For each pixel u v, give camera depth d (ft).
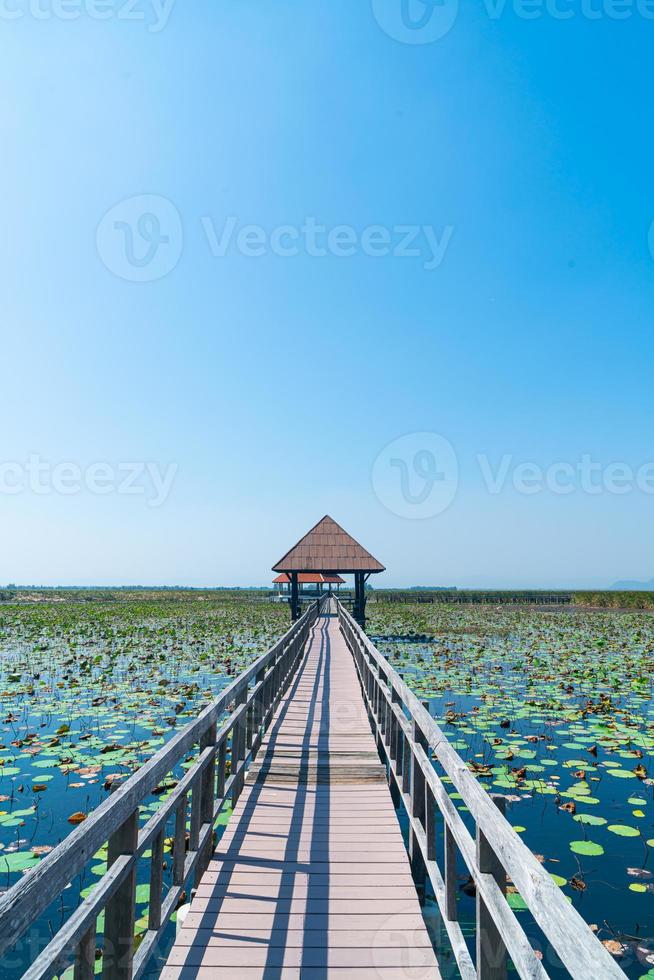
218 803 12.21
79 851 5.18
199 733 10.16
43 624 75.97
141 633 63.93
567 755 21.30
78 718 26.66
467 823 16.11
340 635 55.93
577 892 12.03
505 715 27.27
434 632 66.03
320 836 12.66
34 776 18.95
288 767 17.26
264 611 102.27
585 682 35.65
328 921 9.32
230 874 10.90
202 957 8.37
